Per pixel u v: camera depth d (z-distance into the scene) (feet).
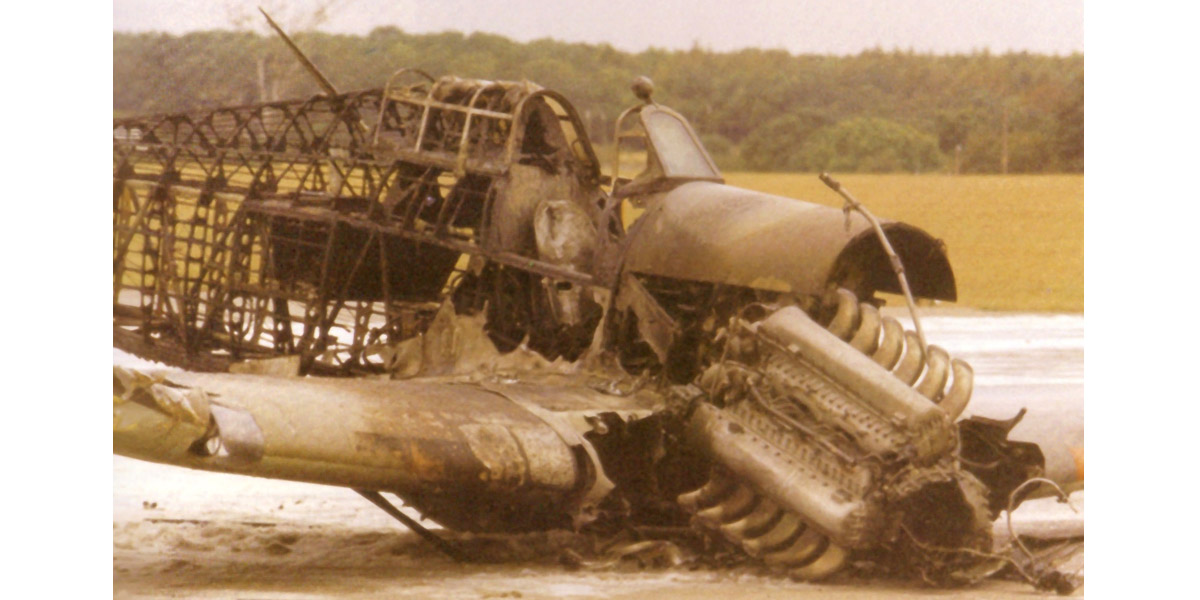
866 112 330.75
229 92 168.96
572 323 84.79
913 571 66.23
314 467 59.26
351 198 95.30
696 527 69.10
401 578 67.36
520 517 76.33
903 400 63.72
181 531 83.66
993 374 168.04
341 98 95.81
